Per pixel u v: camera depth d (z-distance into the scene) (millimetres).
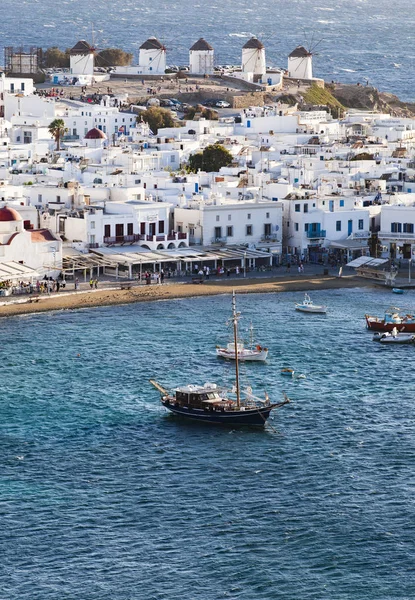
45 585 173000
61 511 191750
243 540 184000
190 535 185500
